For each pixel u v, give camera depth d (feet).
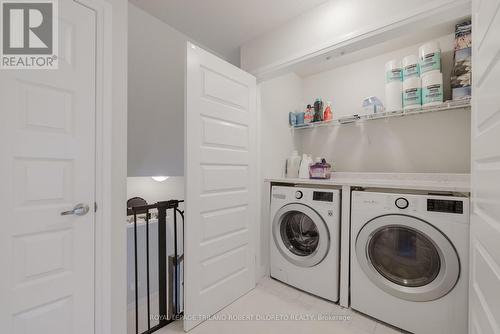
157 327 4.90
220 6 5.30
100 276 3.68
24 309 3.05
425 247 4.57
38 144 3.13
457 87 5.54
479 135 2.72
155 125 8.74
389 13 4.30
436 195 4.44
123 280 4.00
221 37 6.45
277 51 5.99
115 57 3.90
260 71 6.33
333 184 5.73
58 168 3.30
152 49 6.54
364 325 4.88
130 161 9.52
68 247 3.40
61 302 3.34
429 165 6.59
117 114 3.92
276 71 6.10
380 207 4.90
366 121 7.66
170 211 8.95
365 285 5.10
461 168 6.13
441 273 4.21
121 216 3.98
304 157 7.82
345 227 5.49
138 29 5.92
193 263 4.82
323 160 7.64
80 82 3.49
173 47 6.70
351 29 4.75
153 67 7.00
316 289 5.88
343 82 8.19
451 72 5.84
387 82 6.55
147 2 5.19
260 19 5.74
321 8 5.21
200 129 4.92
